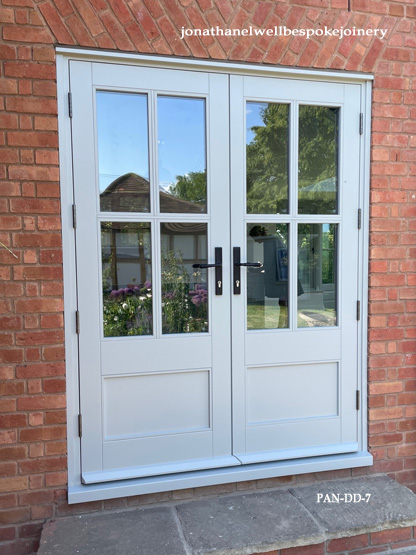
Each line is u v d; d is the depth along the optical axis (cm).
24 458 195
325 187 232
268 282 226
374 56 225
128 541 178
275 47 212
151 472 208
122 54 196
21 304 191
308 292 233
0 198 186
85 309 201
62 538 179
